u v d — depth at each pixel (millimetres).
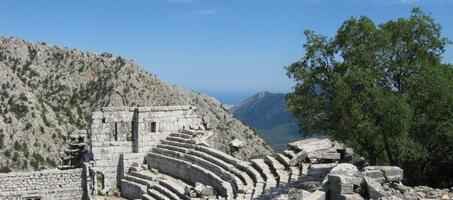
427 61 34094
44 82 132375
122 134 51188
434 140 34625
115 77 141375
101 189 50469
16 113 108625
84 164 49906
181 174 46062
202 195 37906
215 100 157250
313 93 37906
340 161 33281
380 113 31078
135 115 51438
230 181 37312
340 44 35812
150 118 51375
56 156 105062
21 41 144000
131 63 151000
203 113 141250
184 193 39500
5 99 111188
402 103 30656
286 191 26156
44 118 113125
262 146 129875
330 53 37094
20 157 99062
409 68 33969
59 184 49406
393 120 30625
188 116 53125
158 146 51438
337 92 33406
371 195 21078
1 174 47688
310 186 25125
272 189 29031
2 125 103562
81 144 55031
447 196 22734
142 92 140250
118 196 48844
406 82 33656
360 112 31594
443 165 37969
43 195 48844
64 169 51656
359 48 32969
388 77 34781
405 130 31016
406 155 34031
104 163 50500
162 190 43375
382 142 34875
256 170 36406
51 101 125875
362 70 32062
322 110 36812
